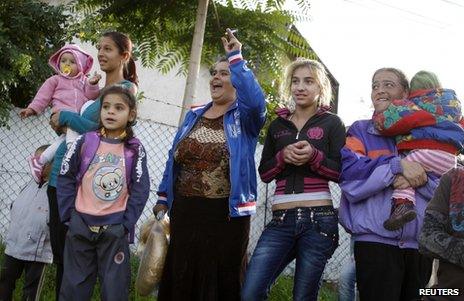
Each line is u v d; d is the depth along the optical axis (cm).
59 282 321
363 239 290
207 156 307
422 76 312
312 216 295
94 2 454
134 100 320
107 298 287
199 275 298
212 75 333
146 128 689
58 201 299
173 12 443
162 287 311
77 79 362
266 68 450
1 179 619
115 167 305
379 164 293
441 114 295
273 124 334
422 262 284
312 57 451
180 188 314
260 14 438
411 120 292
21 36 662
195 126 324
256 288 293
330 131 313
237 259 302
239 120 315
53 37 683
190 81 413
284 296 529
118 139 314
